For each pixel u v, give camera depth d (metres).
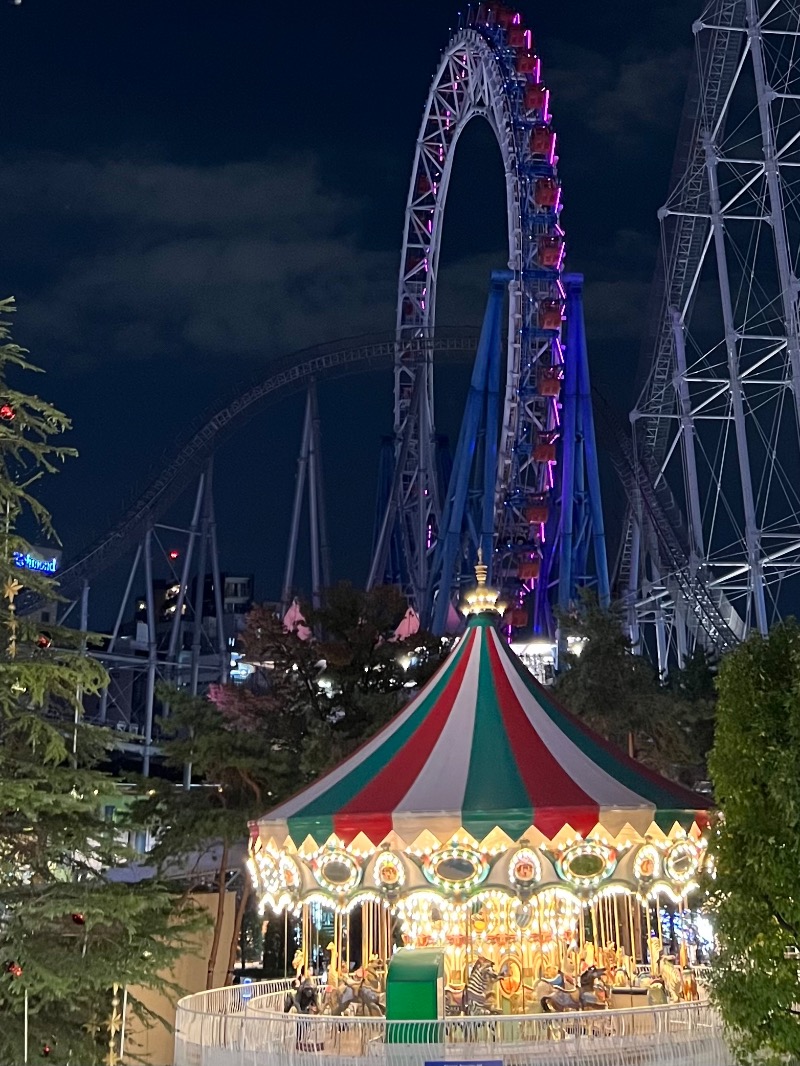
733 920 15.69
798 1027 15.11
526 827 20.52
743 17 62.31
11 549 22.02
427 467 84.81
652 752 44.94
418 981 18.86
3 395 21.75
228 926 35.12
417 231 91.88
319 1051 19.08
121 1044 22.72
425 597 77.25
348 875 21.41
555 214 73.38
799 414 52.12
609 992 22.30
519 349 71.62
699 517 62.34
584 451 73.38
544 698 25.03
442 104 90.19
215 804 34.16
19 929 20.41
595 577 73.12
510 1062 17.78
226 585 137.50
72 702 22.20
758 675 16.22
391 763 23.17
